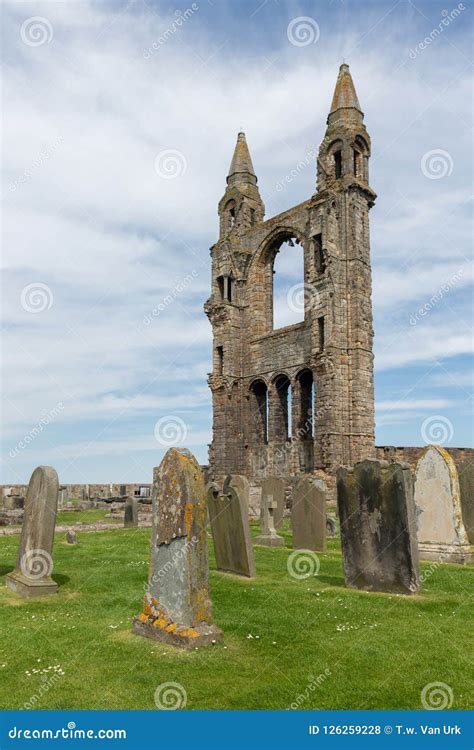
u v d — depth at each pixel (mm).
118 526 28984
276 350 48844
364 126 46375
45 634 9523
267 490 26828
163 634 8977
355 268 42812
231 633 9445
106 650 8625
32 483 13656
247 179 57125
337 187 44406
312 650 8555
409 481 12500
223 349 52344
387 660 8117
